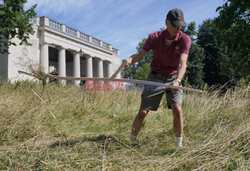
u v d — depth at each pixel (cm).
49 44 1894
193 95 579
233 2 721
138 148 301
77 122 466
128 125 459
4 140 317
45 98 516
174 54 293
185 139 325
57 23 1948
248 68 829
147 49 300
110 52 2700
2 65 1404
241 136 268
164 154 275
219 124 360
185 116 491
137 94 682
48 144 313
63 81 757
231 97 465
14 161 243
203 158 234
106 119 500
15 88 617
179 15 269
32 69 553
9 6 737
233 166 218
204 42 2983
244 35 779
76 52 2211
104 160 247
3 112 400
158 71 307
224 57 2811
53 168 226
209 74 3052
